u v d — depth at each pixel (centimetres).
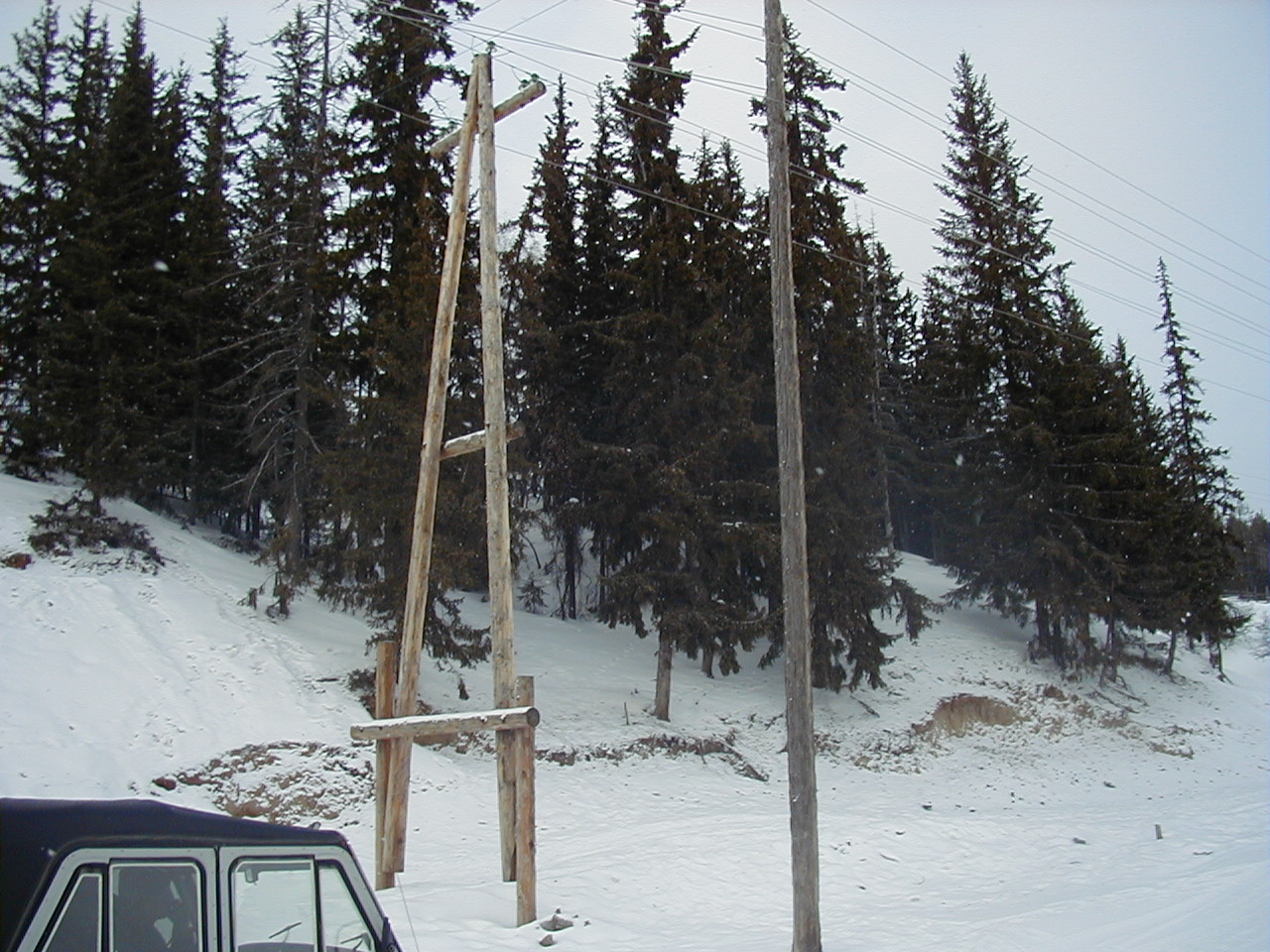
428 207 2248
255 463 3180
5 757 1547
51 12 3378
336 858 521
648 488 2641
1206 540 4134
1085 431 3403
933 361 3797
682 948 1068
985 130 3650
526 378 3072
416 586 1198
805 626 1084
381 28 2511
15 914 414
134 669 1902
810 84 2900
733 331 2803
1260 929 1002
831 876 1533
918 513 5328
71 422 2398
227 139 3397
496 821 1761
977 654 3384
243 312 2794
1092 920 1216
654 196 2692
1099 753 3023
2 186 2834
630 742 2380
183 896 461
